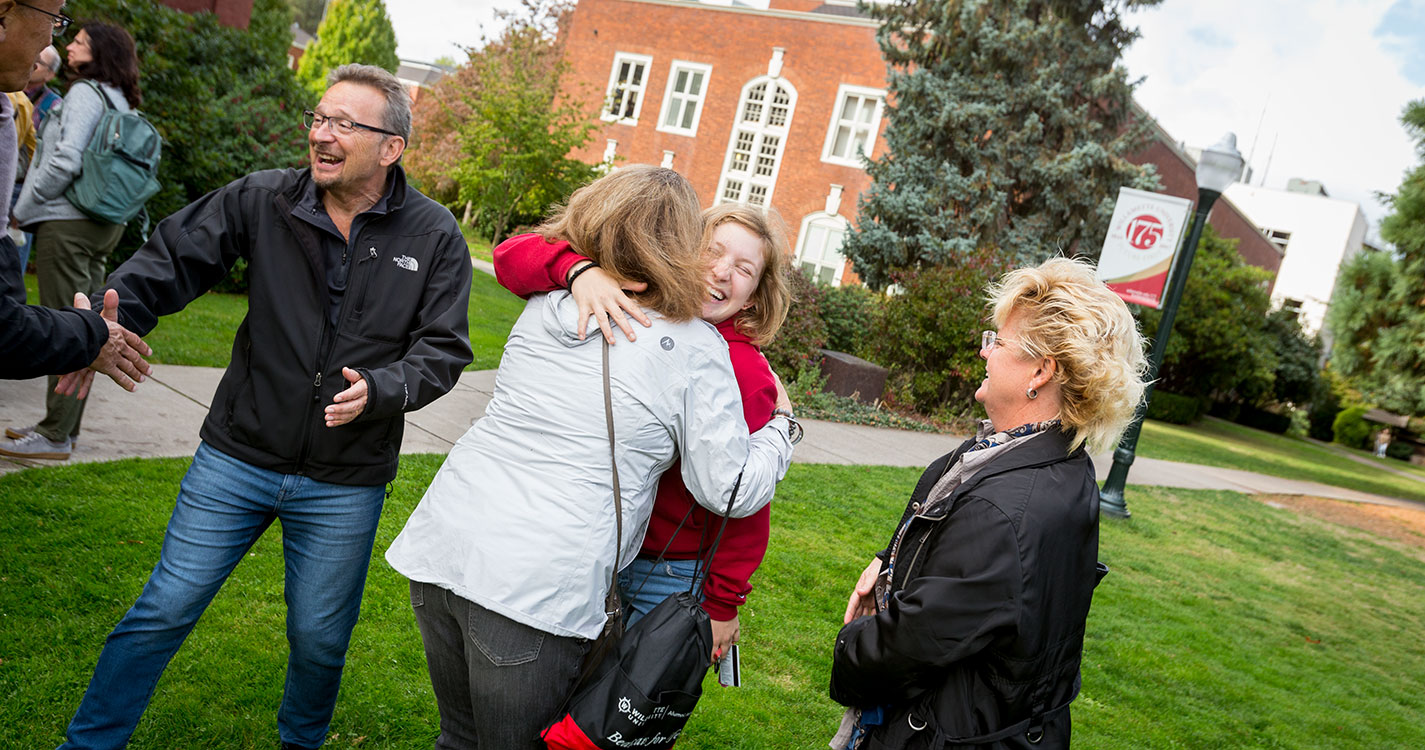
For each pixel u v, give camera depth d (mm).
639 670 1594
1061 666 1641
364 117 2025
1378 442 32219
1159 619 5621
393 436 2211
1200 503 10414
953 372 11766
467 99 20406
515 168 18922
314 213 2086
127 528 3396
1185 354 24312
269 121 8859
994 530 1563
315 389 2080
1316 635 6129
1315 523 11070
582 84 20625
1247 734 4141
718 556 1921
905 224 16297
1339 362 20844
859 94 22969
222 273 2148
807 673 3717
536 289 1771
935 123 16016
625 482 1644
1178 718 4141
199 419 4766
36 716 2361
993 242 15883
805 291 11281
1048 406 1778
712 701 3309
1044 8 16188
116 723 2023
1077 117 16062
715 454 1692
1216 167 7996
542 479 1614
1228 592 6719
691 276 1705
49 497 3473
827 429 9602
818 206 23219
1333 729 4422
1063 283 1785
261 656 2854
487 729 1653
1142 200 8414
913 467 8617
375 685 2867
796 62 23438
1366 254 20781
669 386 1648
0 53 1438
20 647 2609
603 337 1656
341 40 41562
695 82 24812
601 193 1738
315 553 2172
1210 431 24422
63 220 3656
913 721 1666
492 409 1733
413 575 1657
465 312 2176
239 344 2129
